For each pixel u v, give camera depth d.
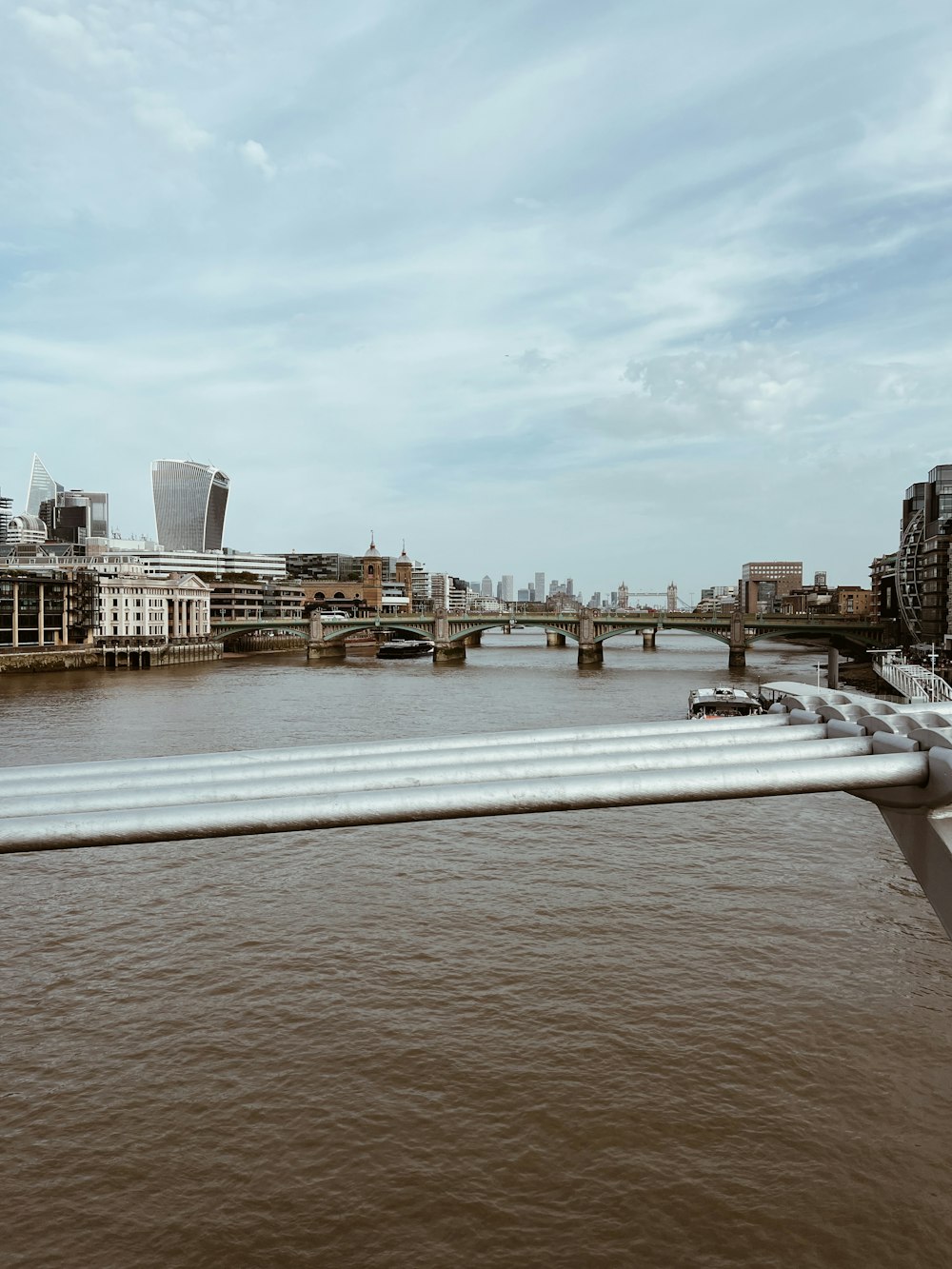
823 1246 15.05
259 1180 16.59
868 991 23.25
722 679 116.75
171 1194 16.31
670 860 34.28
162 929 27.91
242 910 29.42
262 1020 22.12
